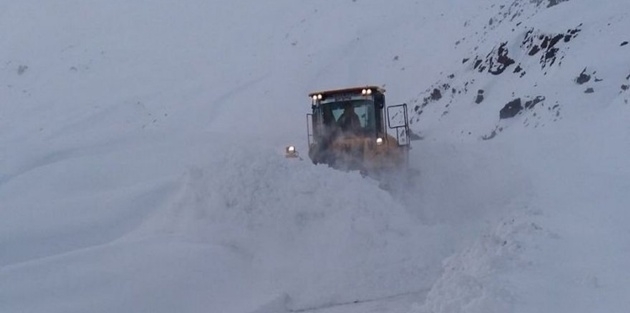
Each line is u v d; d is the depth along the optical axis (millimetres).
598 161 22281
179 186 19375
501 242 12844
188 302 12820
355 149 21562
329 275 14141
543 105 32562
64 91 62594
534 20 42812
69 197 21219
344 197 15734
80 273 13023
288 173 16312
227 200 15867
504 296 9625
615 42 34219
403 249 14852
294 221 15414
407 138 23109
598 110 29031
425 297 13273
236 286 13766
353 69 56469
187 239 15211
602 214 14570
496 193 21438
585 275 10406
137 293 12602
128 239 15922
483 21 54250
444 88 45281
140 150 28297
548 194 19266
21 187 23453
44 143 37312
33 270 13109
